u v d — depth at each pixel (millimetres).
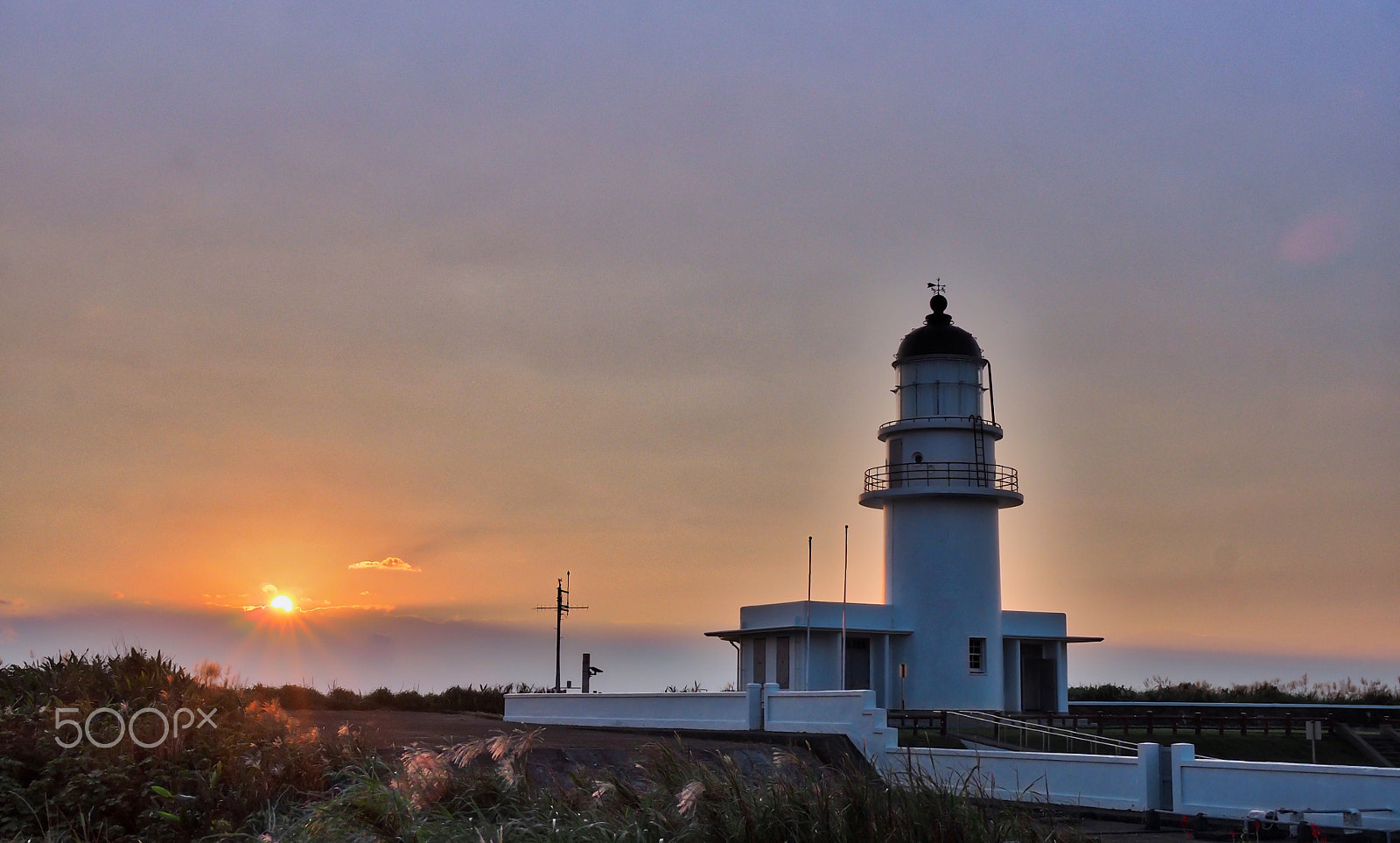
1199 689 63312
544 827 12523
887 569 47906
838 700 28250
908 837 12023
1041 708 50219
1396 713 45906
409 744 18062
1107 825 21812
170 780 14422
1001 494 46438
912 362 48344
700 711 32625
